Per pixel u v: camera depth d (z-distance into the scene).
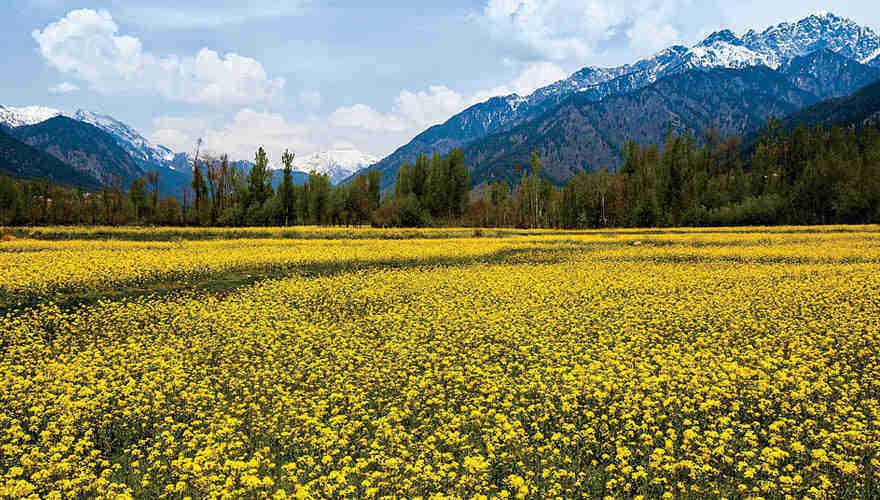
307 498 8.53
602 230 66.56
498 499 8.85
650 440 10.31
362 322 19.70
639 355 15.36
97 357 15.02
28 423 11.35
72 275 26.67
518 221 101.19
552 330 18.03
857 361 14.93
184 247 40.75
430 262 36.31
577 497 9.02
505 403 11.85
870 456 9.96
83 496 8.94
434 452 9.95
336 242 46.25
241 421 11.30
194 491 9.03
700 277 27.94
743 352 15.75
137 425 11.49
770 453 9.45
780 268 30.20
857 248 38.25
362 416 11.86
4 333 17.64
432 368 14.84
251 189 83.88
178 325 18.91
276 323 19.11
